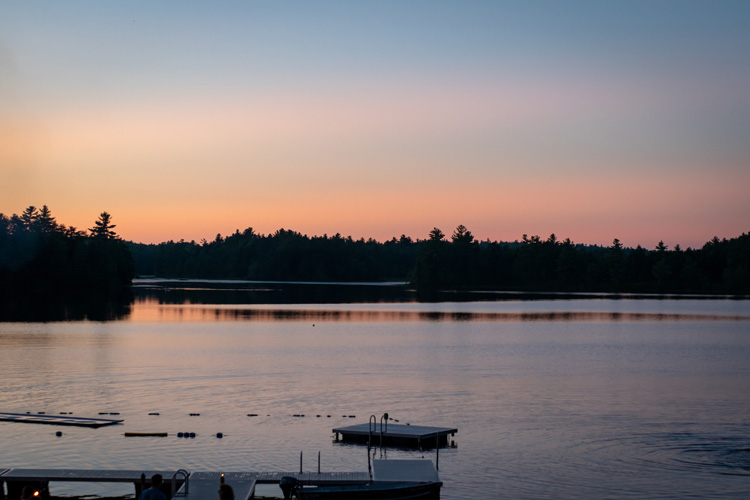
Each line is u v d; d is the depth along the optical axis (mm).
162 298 189000
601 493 32250
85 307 151500
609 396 54688
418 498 30203
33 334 96562
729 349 87250
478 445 40125
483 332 107375
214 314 136750
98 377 61531
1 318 122062
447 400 52875
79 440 40344
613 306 178375
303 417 46812
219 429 43312
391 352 82062
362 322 123188
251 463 36469
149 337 94375
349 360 74625
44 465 35688
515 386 59250
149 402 51062
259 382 60062
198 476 31922
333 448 39406
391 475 31594
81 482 34438
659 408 50094
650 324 123500
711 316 143125
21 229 187250
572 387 58812
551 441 40938
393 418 46781
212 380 60750
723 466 36000
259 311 147125
